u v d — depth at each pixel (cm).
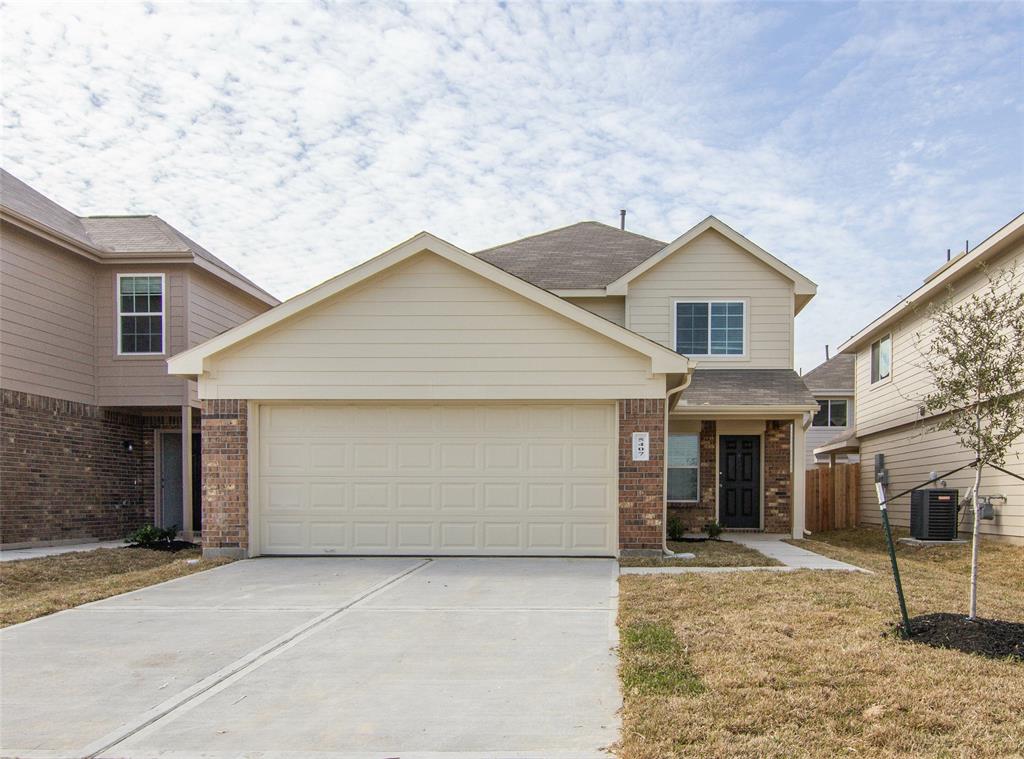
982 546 1313
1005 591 858
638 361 1076
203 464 1106
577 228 1950
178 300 1498
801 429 1473
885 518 640
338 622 699
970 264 1390
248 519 1096
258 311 1842
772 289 1560
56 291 1396
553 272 1661
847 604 718
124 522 1573
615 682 520
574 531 1092
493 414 1109
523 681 524
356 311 1099
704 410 1395
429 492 1109
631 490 1072
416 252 1078
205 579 928
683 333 1564
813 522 1925
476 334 1089
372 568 999
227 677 543
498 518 1101
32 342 1333
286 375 1100
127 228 1606
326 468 1119
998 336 672
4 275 1272
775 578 868
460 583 884
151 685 527
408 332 1095
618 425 1078
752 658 546
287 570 989
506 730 439
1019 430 636
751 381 1501
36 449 1336
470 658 579
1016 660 538
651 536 1066
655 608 712
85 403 1469
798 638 601
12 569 1045
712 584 827
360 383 1095
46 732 447
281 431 1122
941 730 424
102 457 1513
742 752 396
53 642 642
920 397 1692
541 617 710
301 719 461
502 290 1090
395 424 1117
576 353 1082
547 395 1080
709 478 1525
